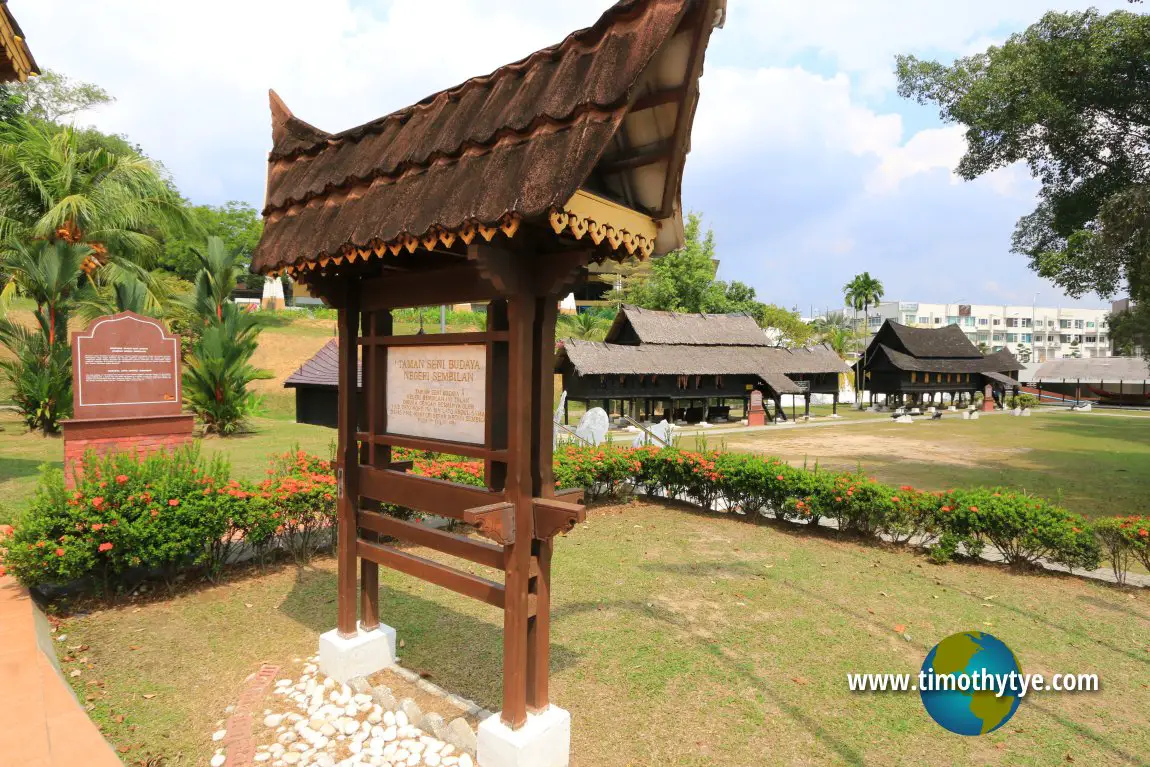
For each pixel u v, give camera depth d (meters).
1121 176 16.89
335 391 12.91
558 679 4.41
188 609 5.52
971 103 17.84
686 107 3.03
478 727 3.54
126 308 16.78
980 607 5.88
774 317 47.50
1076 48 15.91
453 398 3.84
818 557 7.43
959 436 24.75
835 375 35.66
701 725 3.86
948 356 44.16
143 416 10.00
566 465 9.59
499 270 3.13
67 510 5.24
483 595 3.55
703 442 10.83
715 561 7.24
